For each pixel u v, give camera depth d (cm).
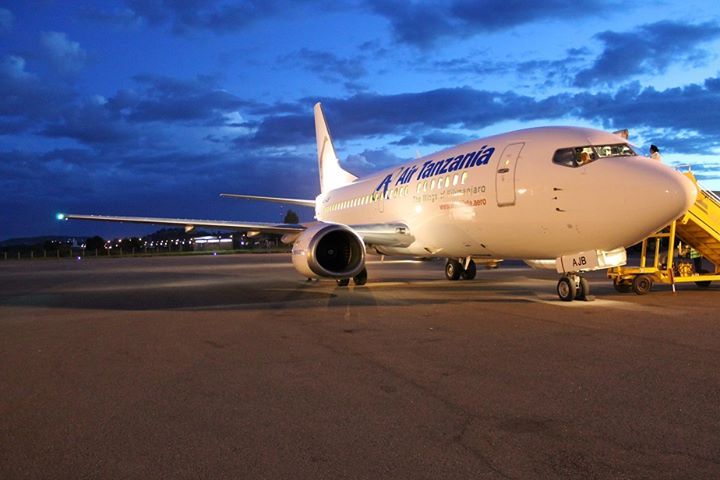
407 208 1556
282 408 471
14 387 552
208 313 1065
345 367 611
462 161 1341
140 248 9900
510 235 1205
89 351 721
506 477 334
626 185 1005
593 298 1180
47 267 3753
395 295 1338
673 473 335
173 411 469
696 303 1113
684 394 491
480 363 618
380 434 408
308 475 343
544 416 440
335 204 2247
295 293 1434
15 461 369
